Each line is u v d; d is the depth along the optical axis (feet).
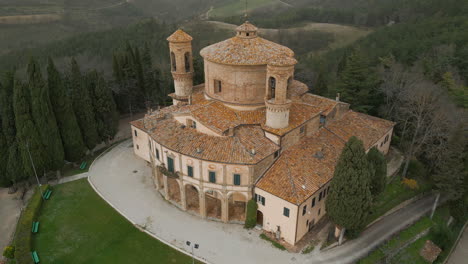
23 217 156.46
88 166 204.23
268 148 146.82
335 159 157.07
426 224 163.94
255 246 141.49
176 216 159.53
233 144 145.69
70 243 146.00
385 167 140.87
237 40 160.76
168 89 286.25
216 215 158.81
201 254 138.00
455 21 324.39
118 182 187.21
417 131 186.70
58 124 187.21
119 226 154.61
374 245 145.07
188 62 186.70
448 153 154.71
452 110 183.62
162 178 178.81
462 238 176.45
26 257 134.82
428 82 209.77
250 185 143.54
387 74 231.71
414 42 314.96
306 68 308.19
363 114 206.28
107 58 361.10
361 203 128.06
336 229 144.77
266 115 151.12
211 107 160.86
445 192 160.97
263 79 155.33
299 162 149.89
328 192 142.31
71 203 170.91
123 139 239.91
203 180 147.64
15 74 166.81
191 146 147.95
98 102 213.66
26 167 175.01
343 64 278.05
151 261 136.36
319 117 171.01
